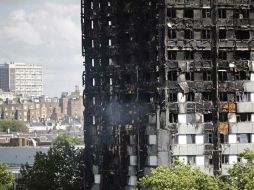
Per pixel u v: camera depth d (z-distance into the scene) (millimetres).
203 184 167750
